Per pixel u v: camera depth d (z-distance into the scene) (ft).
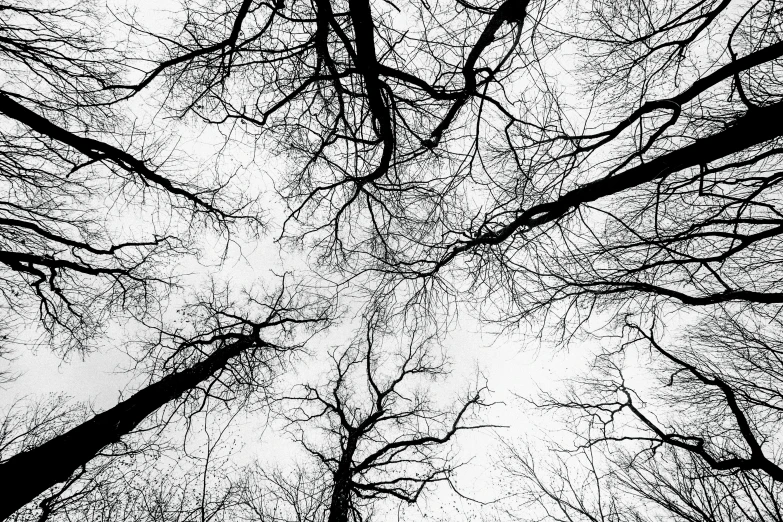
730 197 20.92
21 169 23.81
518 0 16.16
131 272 30.86
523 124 21.52
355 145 23.15
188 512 25.21
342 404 40.57
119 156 24.02
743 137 18.19
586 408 32.58
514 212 23.91
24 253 25.32
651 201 23.44
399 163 24.04
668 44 21.63
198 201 28.43
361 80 21.61
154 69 20.20
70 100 23.08
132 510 25.58
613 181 21.11
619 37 22.58
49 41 21.97
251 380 33.24
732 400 24.75
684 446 25.90
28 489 21.79
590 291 24.47
